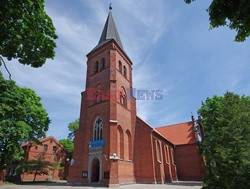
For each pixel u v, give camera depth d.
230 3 4.87
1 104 9.73
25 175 39.28
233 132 15.85
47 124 31.45
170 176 30.62
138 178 25.23
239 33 5.06
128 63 33.19
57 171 44.78
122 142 24.94
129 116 28.58
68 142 53.28
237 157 14.34
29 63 9.27
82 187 19.67
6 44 8.22
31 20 8.14
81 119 27.58
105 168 21.61
